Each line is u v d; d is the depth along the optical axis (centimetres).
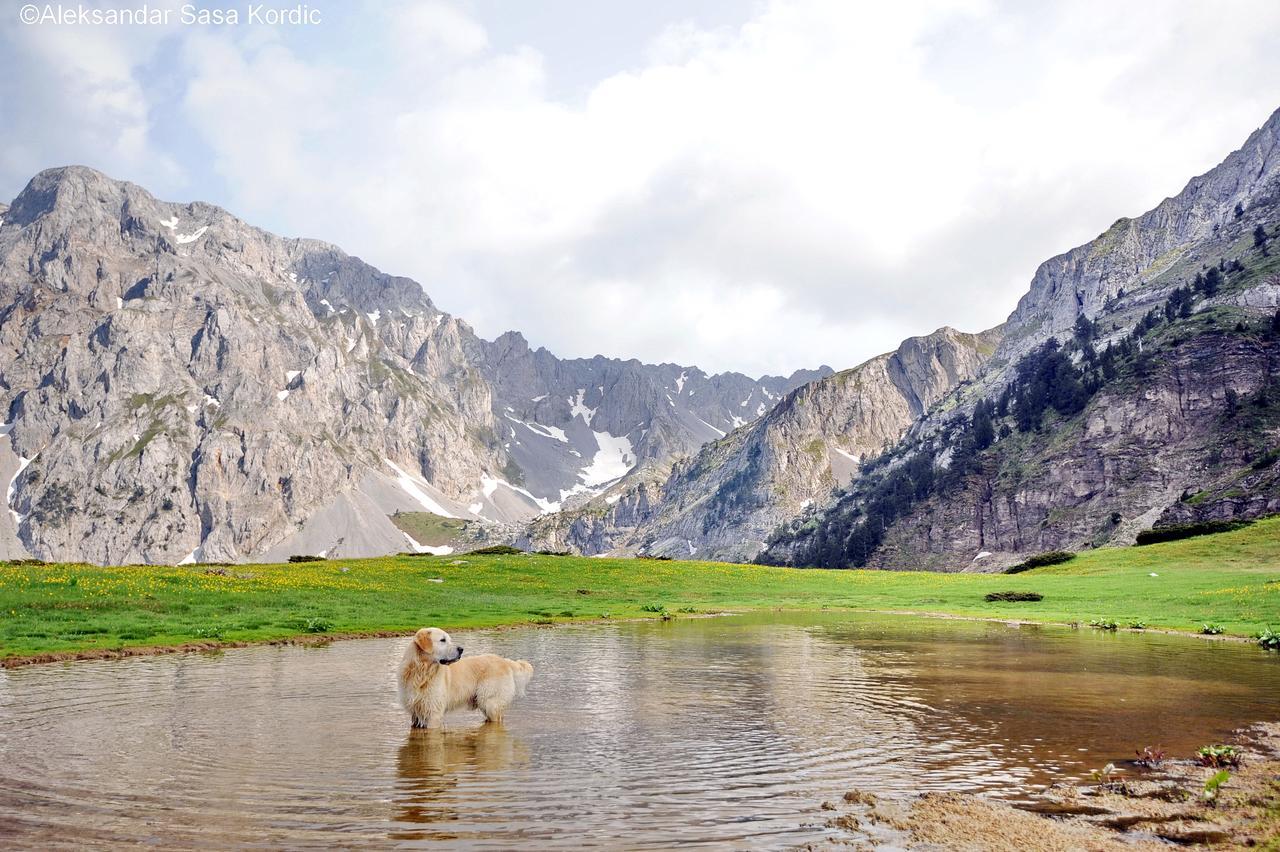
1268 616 3553
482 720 1495
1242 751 1239
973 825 873
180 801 941
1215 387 19475
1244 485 14512
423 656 1388
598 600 5078
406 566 6069
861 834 840
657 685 1930
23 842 792
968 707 1625
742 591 5891
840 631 3491
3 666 2166
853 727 1423
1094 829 867
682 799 966
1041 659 2459
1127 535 17212
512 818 884
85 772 1075
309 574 5028
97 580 3697
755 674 2116
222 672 2062
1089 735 1358
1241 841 825
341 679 1942
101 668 2145
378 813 899
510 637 3155
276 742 1273
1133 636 3259
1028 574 6988
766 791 1007
